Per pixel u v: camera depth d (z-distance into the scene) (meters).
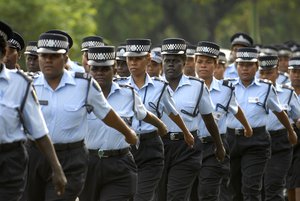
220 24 109.62
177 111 25.16
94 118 21.88
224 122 27.81
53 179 18.44
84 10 53.56
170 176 25.73
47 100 20.14
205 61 27.62
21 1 49.38
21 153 18.36
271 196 31.11
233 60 37.44
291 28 103.81
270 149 29.31
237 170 29.39
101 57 22.19
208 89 27.03
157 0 103.56
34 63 26.61
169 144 25.67
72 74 20.36
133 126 24.86
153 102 24.83
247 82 29.36
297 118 31.50
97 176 22.08
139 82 25.03
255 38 68.44
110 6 99.56
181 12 106.25
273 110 29.38
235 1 104.88
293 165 32.44
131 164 22.36
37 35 49.88
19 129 18.27
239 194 29.56
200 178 27.38
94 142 21.97
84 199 22.44
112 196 22.14
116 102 22.62
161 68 29.09
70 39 25.86
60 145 20.23
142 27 102.19
